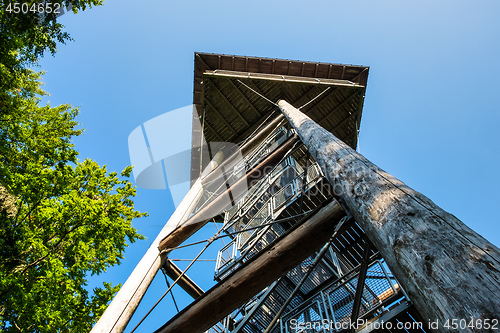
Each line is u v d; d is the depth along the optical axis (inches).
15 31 345.1
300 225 135.0
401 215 72.3
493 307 43.5
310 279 248.5
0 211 294.7
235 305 139.9
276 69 514.9
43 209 294.7
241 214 354.3
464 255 53.7
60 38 376.2
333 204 128.7
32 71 495.8
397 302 155.7
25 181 308.7
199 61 502.3
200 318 141.1
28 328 270.7
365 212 87.0
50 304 278.8
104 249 328.8
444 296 51.1
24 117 431.2
